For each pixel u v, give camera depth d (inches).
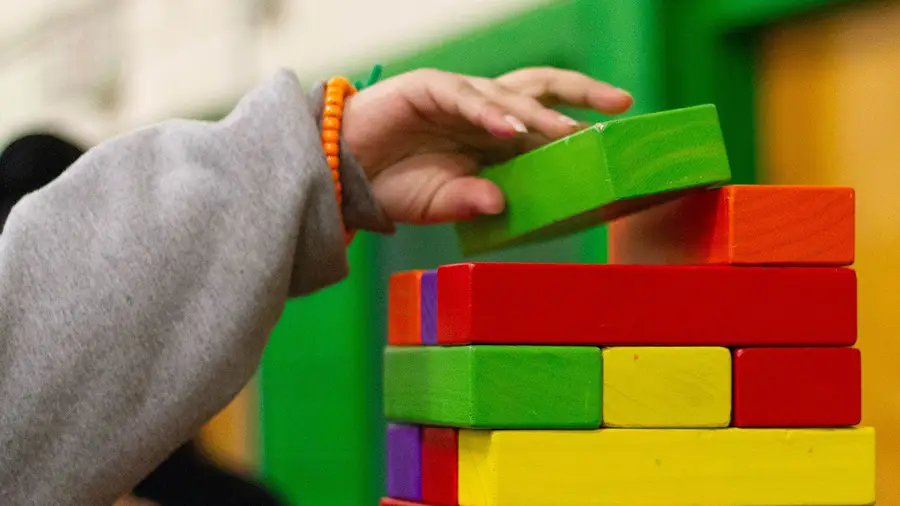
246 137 44.9
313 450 117.0
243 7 133.7
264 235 43.4
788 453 41.9
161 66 153.6
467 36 96.3
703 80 78.8
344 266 47.6
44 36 185.8
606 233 80.6
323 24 120.3
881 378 70.9
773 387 42.1
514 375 40.1
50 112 184.5
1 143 200.1
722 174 41.9
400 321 49.8
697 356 41.6
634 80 79.4
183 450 57.9
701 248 43.8
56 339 41.2
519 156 47.6
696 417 41.4
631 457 40.7
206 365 42.4
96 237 42.4
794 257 42.6
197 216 43.1
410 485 47.6
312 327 117.6
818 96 75.2
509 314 40.4
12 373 40.8
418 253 106.0
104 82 168.4
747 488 41.5
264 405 127.5
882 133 70.2
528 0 90.0
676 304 41.7
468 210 49.4
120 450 41.9
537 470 40.0
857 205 72.4
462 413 40.5
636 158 41.4
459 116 48.4
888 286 70.2
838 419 42.7
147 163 44.7
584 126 46.0
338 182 48.1
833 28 73.8
